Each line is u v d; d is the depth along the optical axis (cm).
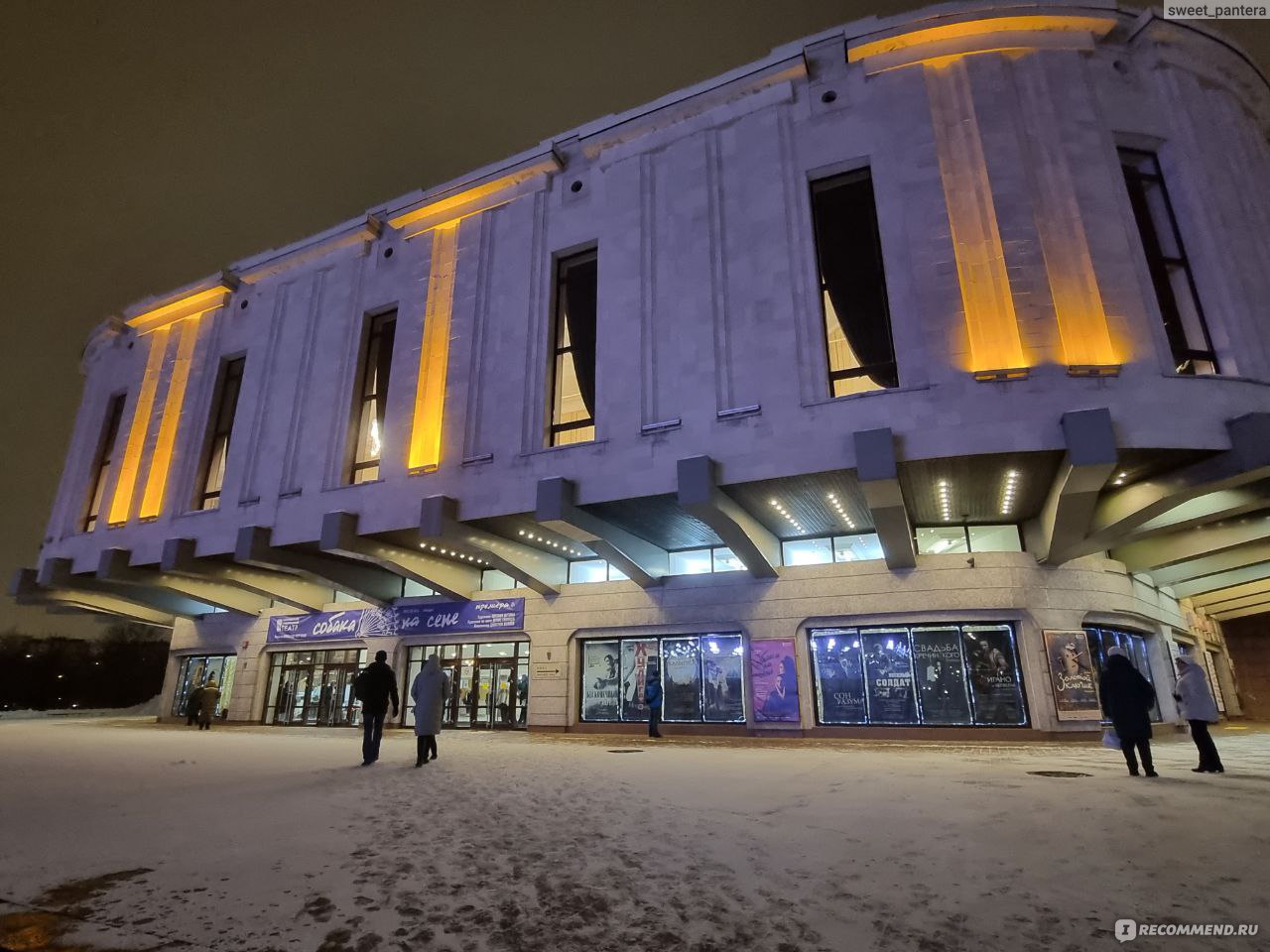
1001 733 1697
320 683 2678
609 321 1927
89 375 3138
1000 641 1778
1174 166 1739
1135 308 1516
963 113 1703
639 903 400
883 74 1797
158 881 436
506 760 1173
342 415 2305
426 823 608
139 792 768
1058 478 1523
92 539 2684
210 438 2616
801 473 1571
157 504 2608
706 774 962
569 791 795
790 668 1898
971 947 334
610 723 2100
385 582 2592
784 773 986
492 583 2461
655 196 1994
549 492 1747
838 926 362
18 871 455
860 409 1557
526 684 2308
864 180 1798
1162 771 980
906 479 1600
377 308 2400
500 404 2016
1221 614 3216
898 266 1639
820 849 514
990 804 685
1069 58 1738
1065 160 1636
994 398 1472
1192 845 508
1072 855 486
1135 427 1416
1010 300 1531
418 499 2028
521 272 2131
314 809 668
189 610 3061
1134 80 1766
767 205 1820
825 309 1736
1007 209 1597
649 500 1761
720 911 387
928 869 459
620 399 1838
